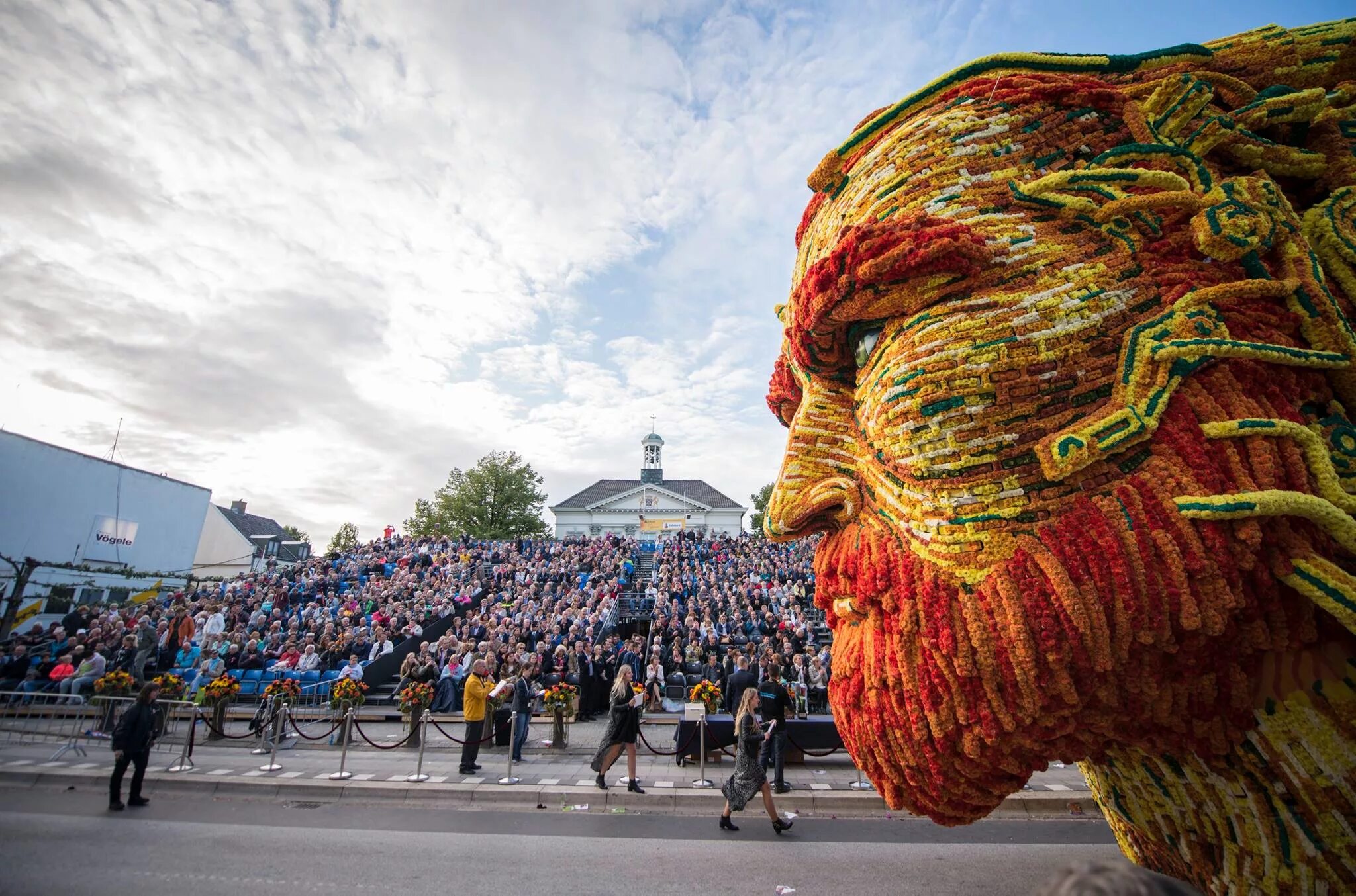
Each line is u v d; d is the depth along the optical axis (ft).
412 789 27.89
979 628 5.46
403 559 85.51
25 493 67.51
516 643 49.44
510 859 20.40
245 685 47.93
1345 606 5.02
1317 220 6.65
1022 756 5.75
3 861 19.22
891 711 5.98
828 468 7.63
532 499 152.46
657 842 22.20
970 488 5.82
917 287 6.22
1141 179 6.28
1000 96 7.12
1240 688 5.42
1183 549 5.21
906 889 18.01
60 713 41.81
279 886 18.07
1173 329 5.78
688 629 56.49
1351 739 5.32
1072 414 5.77
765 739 26.86
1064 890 3.25
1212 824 6.21
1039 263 6.16
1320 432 5.86
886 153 7.25
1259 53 7.55
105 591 75.25
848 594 6.87
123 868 19.13
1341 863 5.42
